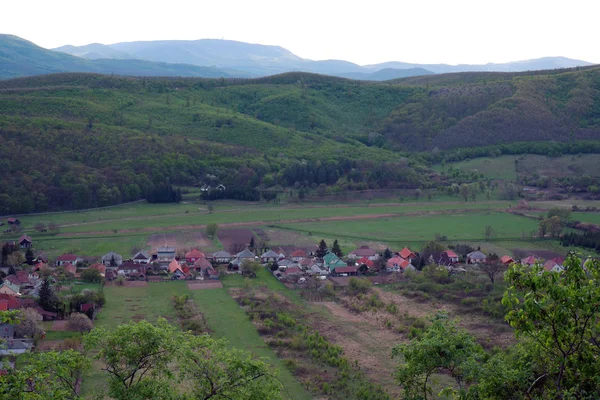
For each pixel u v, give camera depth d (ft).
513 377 87.51
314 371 223.71
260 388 107.04
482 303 306.96
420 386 106.22
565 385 81.92
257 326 277.23
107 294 329.52
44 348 226.79
